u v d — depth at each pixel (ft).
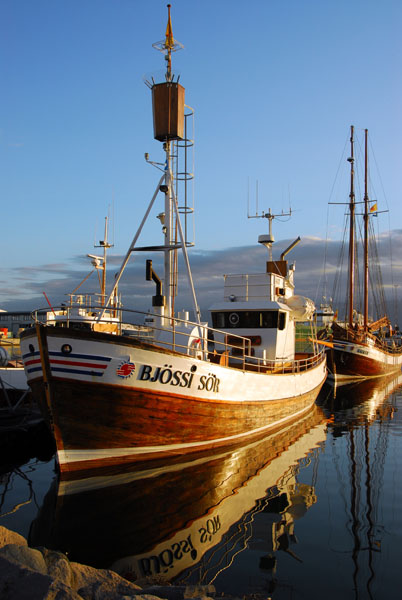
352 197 151.43
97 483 34.76
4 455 45.85
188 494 32.83
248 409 48.24
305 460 42.98
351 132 154.10
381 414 71.15
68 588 16.49
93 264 112.16
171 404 38.91
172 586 19.75
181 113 52.01
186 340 47.39
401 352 178.09
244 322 62.18
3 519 28.48
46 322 39.24
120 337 35.42
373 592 20.81
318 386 78.28
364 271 156.04
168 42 51.42
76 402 35.42
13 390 59.11
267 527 27.73
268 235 82.07
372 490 34.60
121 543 25.30
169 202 51.62
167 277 51.57
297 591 20.80
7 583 16.70
